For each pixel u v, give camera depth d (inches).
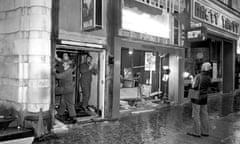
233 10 507.5
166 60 366.9
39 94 176.6
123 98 304.0
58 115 228.2
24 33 179.9
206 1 399.9
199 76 187.2
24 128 171.2
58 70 217.9
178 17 332.5
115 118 243.0
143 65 355.9
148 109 298.7
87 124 219.1
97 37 227.6
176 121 238.7
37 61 176.4
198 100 183.3
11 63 190.4
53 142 165.3
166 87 363.6
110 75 241.0
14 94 186.4
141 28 266.2
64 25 199.3
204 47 490.3
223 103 373.4
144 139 177.0
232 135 191.2
